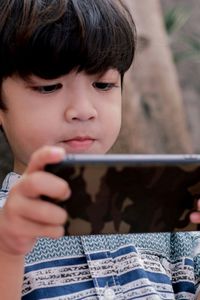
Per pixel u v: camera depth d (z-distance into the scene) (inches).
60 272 49.7
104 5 52.4
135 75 154.6
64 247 50.5
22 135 49.8
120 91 52.7
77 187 35.3
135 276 50.8
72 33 48.7
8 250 39.2
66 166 34.1
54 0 50.6
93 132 49.6
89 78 49.4
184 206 39.2
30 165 34.4
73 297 48.8
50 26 48.7
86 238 51.3
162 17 169.2
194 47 189.8
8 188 53.1
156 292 50.9
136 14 156.9
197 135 202.7
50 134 48.9
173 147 159.5
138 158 35.2
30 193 34.8
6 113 50.8
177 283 54.7
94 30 49.8
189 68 203.6
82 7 50.9
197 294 54.1
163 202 38.4
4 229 36.9
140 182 36.4
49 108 48.6
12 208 35.5
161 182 36.9
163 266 53.9
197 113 205.2
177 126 161.8
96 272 50.0
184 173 36.6
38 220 35.6
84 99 48.8
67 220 37.3
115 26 51.9
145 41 158.6
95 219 37.9
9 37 48.9
